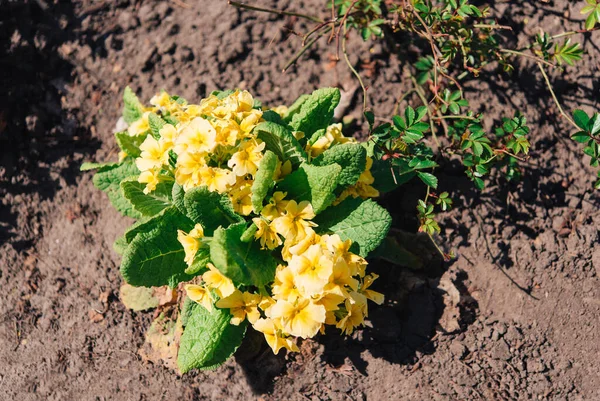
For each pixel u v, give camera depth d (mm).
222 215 750
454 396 816
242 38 943
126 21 968
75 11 970
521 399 814
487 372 822
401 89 903
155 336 861
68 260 908
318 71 926
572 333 825
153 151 747
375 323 831
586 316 827
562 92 885
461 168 863
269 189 748
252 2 952
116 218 911
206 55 945
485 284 841
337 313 741
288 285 709
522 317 831
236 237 726
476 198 859
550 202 861
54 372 870
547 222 855
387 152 782
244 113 738
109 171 824
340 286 710
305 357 835
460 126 815
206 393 842
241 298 733
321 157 742
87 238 911
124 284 883
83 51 962
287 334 733
